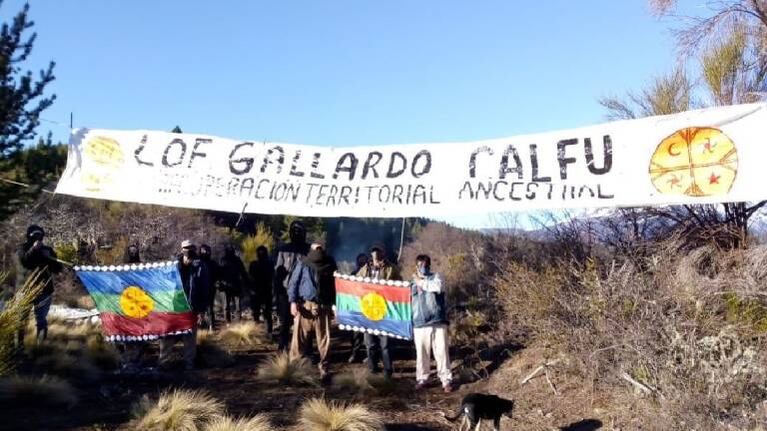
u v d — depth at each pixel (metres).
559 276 7.36
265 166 8.58
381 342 8.14
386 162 8.31
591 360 6.57
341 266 17.75
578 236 8.41
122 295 8.32
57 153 10.00
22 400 6.48
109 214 21.42
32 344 8.31
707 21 7.83
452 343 9.80
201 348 9.44
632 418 5.87
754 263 6.54
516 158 7.82
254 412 6.49
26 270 8.55
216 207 8.44
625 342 6.19
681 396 5.53
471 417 5.64
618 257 7.54
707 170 6.98
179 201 8.52
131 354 9.12
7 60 8.76
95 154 8.80
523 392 7.14
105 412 6.38
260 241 21.28
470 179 7.93
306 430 5.85
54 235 18.56
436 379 8.17
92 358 8.58
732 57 7.68
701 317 6.20
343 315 8.33
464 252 12.54
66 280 15.66
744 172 6.84
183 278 8.58
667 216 7.91
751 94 7.60
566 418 6.23
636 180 7.24
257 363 9.20
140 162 8.73
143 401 6.36
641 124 7.37
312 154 8.57
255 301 12.66
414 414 6.69
